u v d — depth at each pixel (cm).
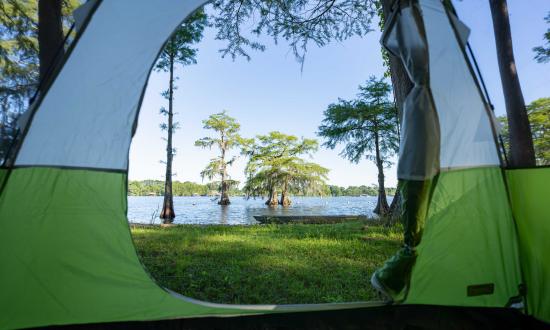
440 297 239
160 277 343
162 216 1625
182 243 559
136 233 708
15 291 202
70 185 219
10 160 207
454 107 243
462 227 244
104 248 223
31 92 227
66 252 215
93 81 218
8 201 204
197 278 340
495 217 244
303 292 296
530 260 233
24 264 205
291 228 821
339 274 356
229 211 2569
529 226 235
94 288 217
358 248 505
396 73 590
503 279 240
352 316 228
